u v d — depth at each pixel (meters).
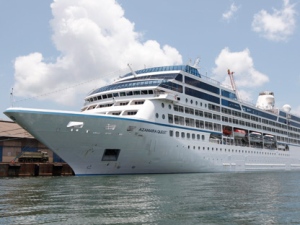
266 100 75.06
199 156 42.62
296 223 13.50
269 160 61.72
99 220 13.52
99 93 40.94
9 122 54.69
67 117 30.12
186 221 13.57
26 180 32.59
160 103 38.03
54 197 19.17
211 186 26.30
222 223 13.35
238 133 51.84
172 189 23.50
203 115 45.06
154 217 14.19
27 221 13.18
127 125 33.34
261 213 15.39
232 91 53.19
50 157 54.44
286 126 70.75
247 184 29.19
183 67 44.28
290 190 25.03
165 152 37.72
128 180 29.70
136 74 46.00
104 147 32.81
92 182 28.03
